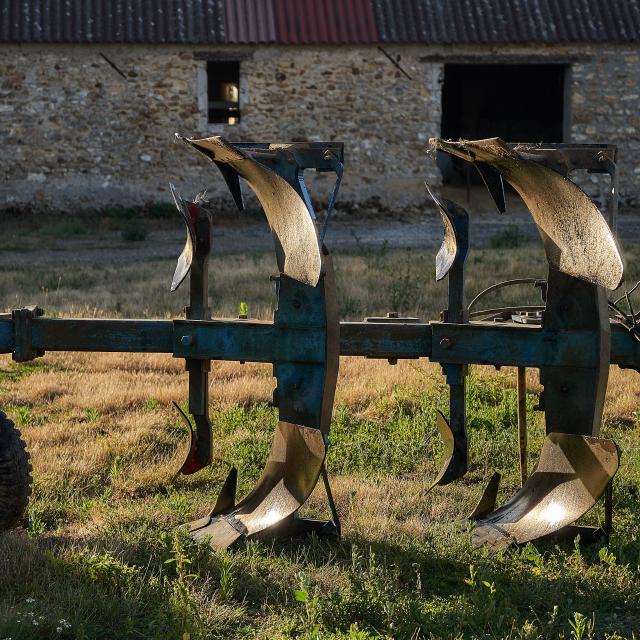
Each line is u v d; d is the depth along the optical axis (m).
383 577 4.63
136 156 27.03
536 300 12.62
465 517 5.60
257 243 23.00
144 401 8.28
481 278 14.77
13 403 8.23
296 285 4.99
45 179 26.94
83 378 9.13
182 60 26.73
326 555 5.04
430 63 27.08
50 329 5.08
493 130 34.19
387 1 27.38
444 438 5.24
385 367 9.39
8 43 26.16
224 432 7.35
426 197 27.62
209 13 26.81
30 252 21.30
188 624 4.05
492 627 4.21
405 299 12.85
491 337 5.00
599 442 4.95
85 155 26.94
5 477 5.00
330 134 27.28
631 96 27.19
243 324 5.04
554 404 5.07
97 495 6.16
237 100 29.67
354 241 23.22
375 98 27.22
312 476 5.07
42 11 26.44
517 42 26.55
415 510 5.76
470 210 26.80
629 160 27.38
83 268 17.66
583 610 4.41
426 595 4.58
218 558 4.84
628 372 9.09
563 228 4.78
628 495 5.92
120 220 26.58
